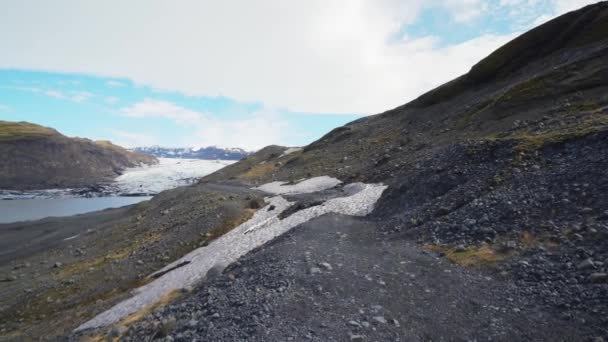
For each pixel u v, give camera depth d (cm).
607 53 4391
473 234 1766
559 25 6406
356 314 1154
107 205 16612
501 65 6800
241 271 1756
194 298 1631
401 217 2430
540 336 984
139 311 2286
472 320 1106
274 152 14188
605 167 1745
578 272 1234
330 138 9850
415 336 1032
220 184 8081
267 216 3953
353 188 4156
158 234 4731
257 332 1060
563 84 4188
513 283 1305
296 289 1352
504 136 3297
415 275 1487
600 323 980
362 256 1784
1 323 3275
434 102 7644
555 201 1717
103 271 3953
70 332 2412
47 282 4075
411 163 3978
